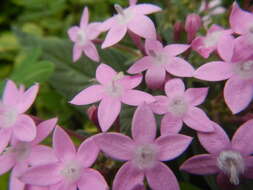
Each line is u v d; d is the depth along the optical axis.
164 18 0.06
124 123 0.05
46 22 0.09
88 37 0.05
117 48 0.05
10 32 0.10
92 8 0.09
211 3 0.07
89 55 0.05
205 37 0.05
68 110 0.08
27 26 0.10
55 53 0.06
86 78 0.06
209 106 0.05
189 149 0.05
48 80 0.06
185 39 0.05
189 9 0.07
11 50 0.10
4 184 0.06
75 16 0.09
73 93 0.06
